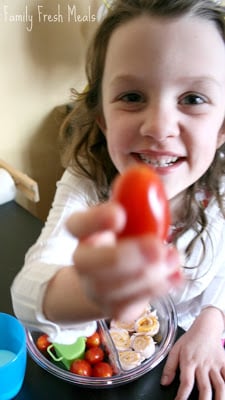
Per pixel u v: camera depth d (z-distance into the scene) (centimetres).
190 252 47
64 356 33
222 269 50
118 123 34
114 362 33
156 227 15
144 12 33
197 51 32
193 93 32
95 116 43
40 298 26
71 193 44
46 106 68
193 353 36
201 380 34
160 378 33
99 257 13
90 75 43
